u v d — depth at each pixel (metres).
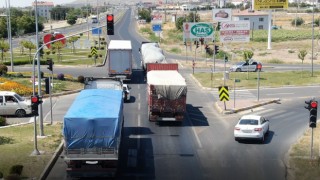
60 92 49.69
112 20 31.25
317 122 38.06
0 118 35.97
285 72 67.81
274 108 43.69
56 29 159.25
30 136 31.67
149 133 33.78
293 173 24.92
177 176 24.33
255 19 143.00
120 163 26.55
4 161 25.97
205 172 25.06
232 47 103.44
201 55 91.94
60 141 30.34
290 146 30.55
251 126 31.22
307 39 117.50
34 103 27.31
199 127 35.97
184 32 84.38
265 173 24.94
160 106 36.22
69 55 88.25
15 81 52.53
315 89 54.16
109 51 56.09
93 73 65.56
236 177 24.25
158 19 147.00
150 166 26.03
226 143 31.30
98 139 23.20
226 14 105.31
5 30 124.81
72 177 23.61
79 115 23.61
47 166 25.23
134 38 129.00
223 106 43.34
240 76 63.56
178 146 30.41
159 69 48.78
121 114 28.19
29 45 78.56
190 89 54.47
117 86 38.12
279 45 106.69
